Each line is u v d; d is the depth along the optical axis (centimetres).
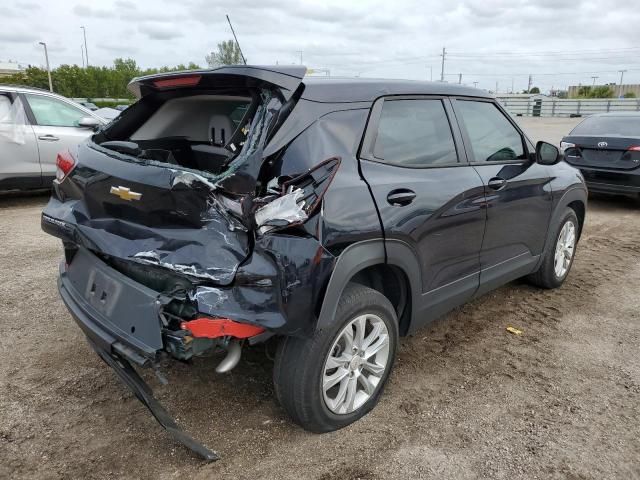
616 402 316
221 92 299
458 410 305
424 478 251
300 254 233
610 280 530
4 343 365
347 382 279
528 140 419
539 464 262
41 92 813
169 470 252
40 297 444
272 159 238
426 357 365
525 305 460
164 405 301
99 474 248
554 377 343
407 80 327
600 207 915
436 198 306
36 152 791
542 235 442
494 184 358
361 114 281
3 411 290
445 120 340
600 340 397
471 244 346
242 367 341
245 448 268
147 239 251
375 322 285
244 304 228
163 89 316
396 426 289
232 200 229
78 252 300
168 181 235
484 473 255
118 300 255
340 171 261
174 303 237
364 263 261
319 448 270
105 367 339
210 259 231
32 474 245
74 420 286
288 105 252
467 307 454
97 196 271
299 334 241
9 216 745
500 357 368
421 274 306
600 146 851
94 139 314
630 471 258
